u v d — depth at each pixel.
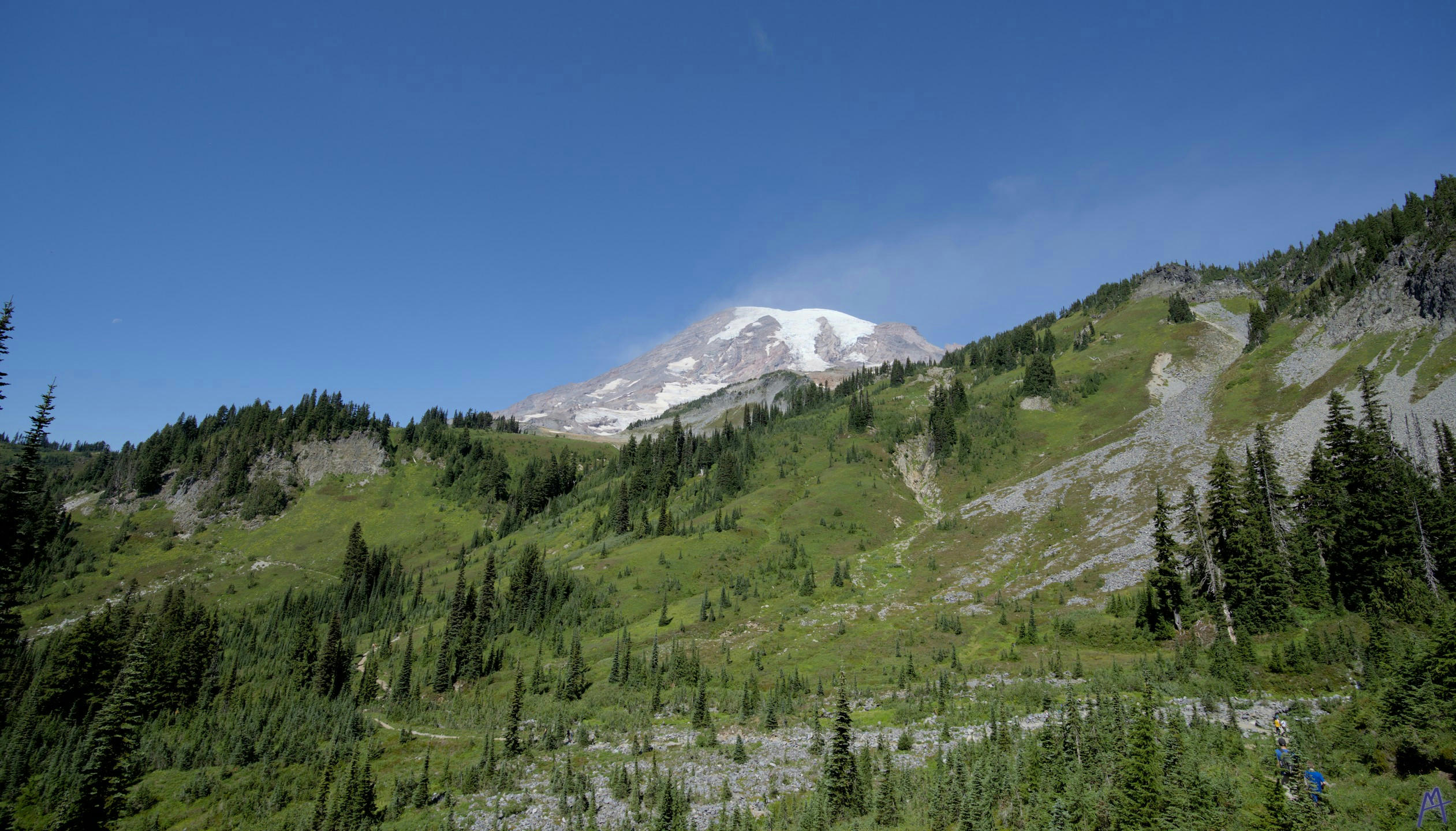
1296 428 138.00
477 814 67.06
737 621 134.00
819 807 48.47
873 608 130.50
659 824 54.09
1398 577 73.31
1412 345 142.75
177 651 130.00
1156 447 164.12
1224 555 88.69
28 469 50.00
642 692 104.56
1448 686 39.50
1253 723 53.03
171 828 79.06
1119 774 39.75
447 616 178.38
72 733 99.00
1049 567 129.00
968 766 48.69
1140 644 88.69
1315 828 32.47
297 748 97.06
